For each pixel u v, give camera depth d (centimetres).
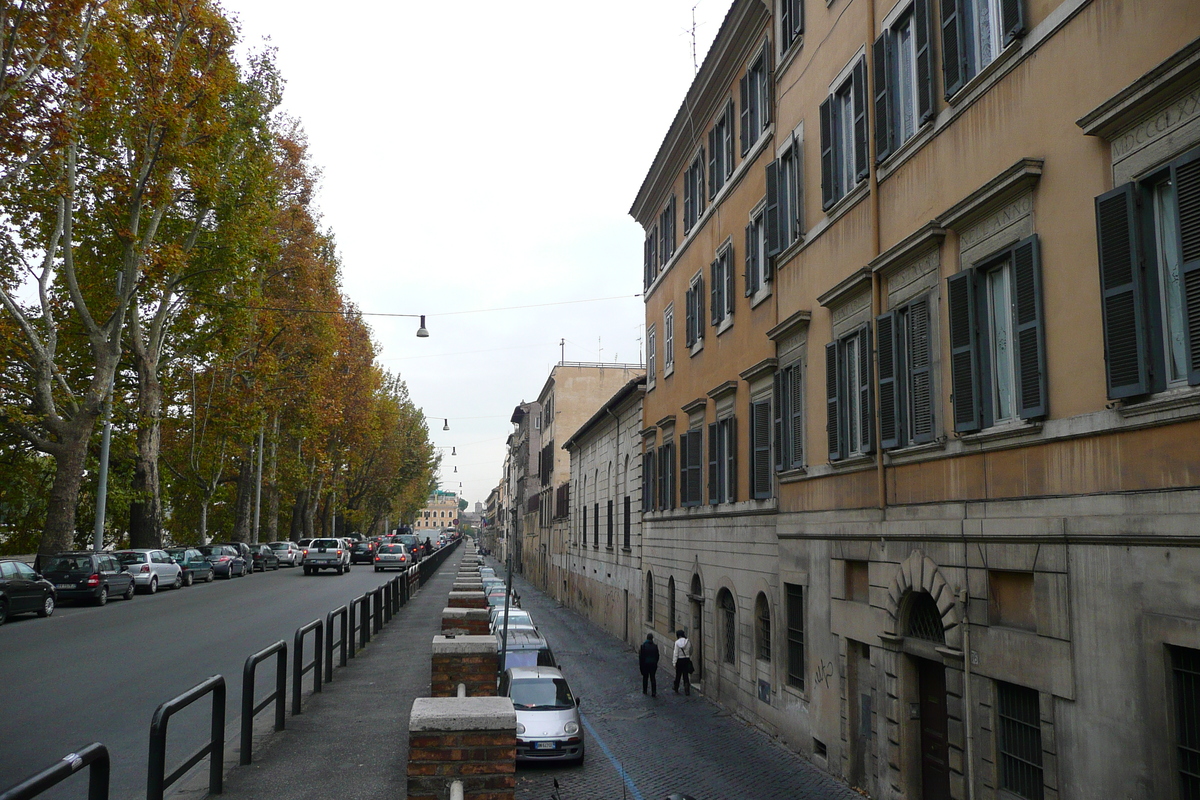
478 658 955
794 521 1571
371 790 735
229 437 4647
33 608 2362
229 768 803
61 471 2891
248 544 5206
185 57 2738
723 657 2039
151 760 579
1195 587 671
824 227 1484
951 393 1035
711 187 2256
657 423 2762
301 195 4534
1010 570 916
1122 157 769
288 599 3002
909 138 1174
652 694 2178
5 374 3297
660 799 1255
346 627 1468
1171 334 723
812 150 1559
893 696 1173
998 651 933
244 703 827
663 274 2812
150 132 2773
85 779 847
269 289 4453
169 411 4416
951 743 1022
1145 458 732
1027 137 913
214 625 2180
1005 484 938
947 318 1054
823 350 1476
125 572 3019
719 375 2131
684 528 2430
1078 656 804
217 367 4194
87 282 3294
